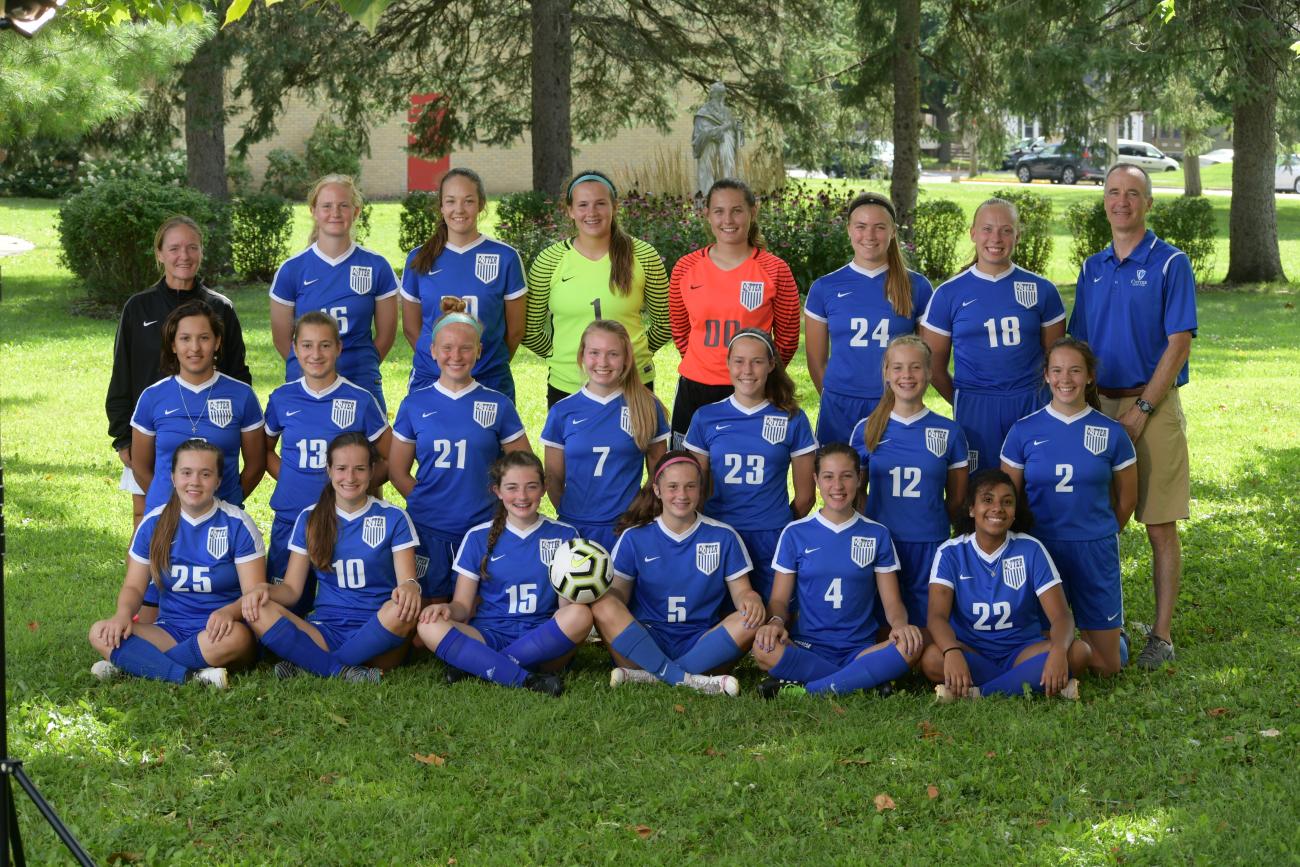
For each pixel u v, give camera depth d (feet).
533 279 20.16
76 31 35.47
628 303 19.69
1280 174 134.21
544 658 16.89
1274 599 20.39
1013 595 16.70
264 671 16.96
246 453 18.58
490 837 12.80
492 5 65.00
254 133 61.00
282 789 13.74
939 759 14.43
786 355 19.86
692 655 17.01
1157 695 16.28
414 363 19.85
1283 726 15.25
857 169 76.13
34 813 12.98
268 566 18.31
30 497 25.58
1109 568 17.26
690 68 69.26
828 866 12.19
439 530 18.15
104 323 47.91
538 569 17.37
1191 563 22.29
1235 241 63.77
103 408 34.30
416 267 19.67
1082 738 14.96
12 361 40.45
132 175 71.05
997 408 18.39
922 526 17.63
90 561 21.98
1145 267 18.01
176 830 12.82
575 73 71.72
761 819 13.15
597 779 14.06
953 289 18.40
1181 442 18.08
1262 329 49.90
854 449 17.33
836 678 16.63
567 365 19.85
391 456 18.38
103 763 14.14
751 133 73.82
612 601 16.84
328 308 19.47
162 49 38.24
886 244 18.52
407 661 17.66
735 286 19.04
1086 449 17.19
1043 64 54.19
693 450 18.10
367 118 66.44
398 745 14.87
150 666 16.49
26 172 101.04
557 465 18.33
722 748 14.96
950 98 69.41
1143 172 17.85
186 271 18.57
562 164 62.28
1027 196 65.72
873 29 65.36
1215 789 13.56
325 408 18.17
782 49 68.39
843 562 17.10
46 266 64.03
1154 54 53.26
